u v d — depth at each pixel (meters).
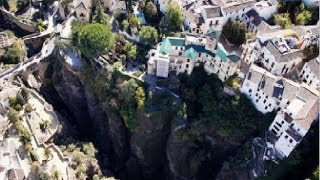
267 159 159.62
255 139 164.62
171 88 179.25
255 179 159.62
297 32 170.88
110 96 185.00
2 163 159.12
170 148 182.25
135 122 179.38
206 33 184.25
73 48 198.25
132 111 178.75
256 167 160.88
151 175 199.25
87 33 180.25
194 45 176.62
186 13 187.88
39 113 187.12
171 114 177.88
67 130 191.00
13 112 174.88
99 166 178.50
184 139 175.62
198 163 176.75
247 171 162.38
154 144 187.88
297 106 152.62
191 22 184.12
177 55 177.50
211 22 181.88
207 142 175.62
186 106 174.50
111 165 196.00
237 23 170.75
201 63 180.12
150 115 176.25
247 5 183.75
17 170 155.50
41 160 168.38
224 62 170.62
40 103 192.12
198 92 175.88
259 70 162.25
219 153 175.75
